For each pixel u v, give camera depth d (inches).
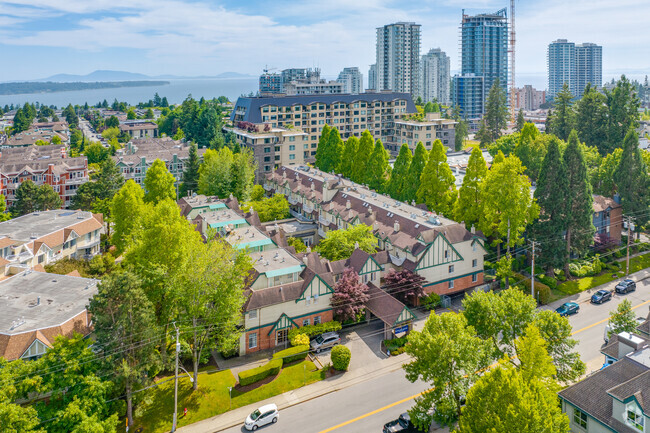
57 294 2395.4
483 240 3110.2
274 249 2878.9
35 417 1589.6
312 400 2085.4
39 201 4352.9
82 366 1738.4
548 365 1644.9
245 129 6870.1
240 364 2333.9
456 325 1765.5
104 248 3944.4
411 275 2748.5
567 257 3174.2
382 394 2110.0
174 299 2101.4
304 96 7470.5
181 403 2049.7
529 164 5009.8
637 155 3651.6
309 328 2504.9
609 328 2332.7
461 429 1471.5
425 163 4035.4
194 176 5315.0
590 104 5880.9
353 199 3737.7
